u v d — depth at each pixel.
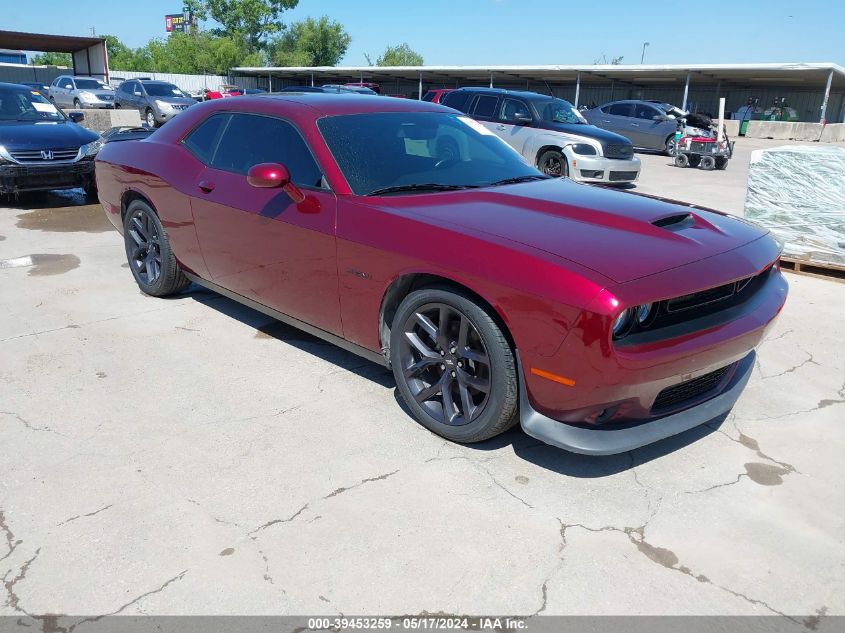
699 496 2.79
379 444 3.12
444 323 2.99
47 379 3.71
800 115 36.09
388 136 3.77
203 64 69.25
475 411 2.98
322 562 2.36
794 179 6.07
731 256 2.88
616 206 3.29
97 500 2.68
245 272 4.00
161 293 5.02
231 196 3.93
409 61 83.38
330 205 3.36
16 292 5.18
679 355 2.58
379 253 3.11
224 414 3.37
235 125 4.15
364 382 3.76
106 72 29.81
